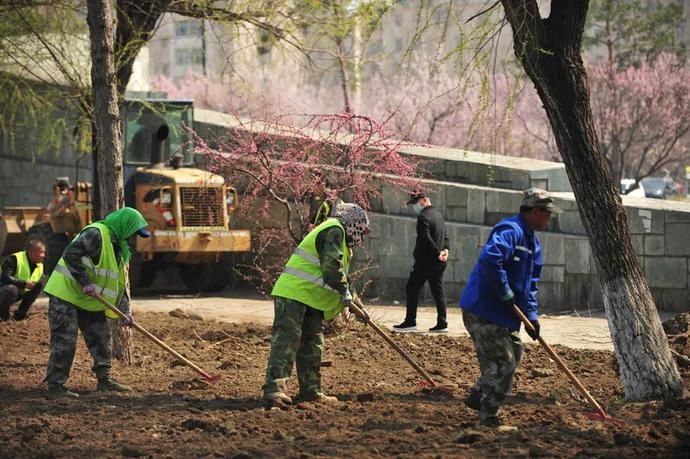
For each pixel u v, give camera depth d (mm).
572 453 8102
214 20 19953
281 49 20672
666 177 58719
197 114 26906
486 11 10867
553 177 21688
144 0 19484
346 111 18484
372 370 13312
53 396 11328
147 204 22531
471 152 23547
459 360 14031
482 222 21391
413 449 8359
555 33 10734
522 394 11336
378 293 22359
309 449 8477
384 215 22266
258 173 18172
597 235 10805
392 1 12930
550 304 20297
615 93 44281
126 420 9977
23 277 17812
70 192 23766
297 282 10453
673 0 48000
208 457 8305
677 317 14664
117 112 13789
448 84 42906
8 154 33562
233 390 11711
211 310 20266
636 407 10250
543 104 11000
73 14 20219
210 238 22422
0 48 19875
